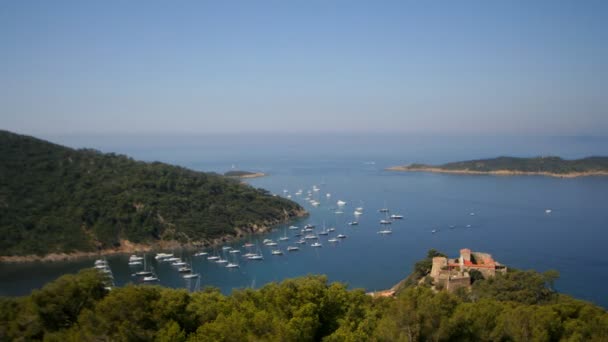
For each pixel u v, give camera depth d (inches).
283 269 7327.8
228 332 1982.0
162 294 2566.4
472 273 4323.3
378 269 7086.6
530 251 7770.7
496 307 2623.0
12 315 2431.1
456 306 2482.8
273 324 2053.4
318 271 7106.3
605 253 7559.1
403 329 2165.4
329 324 2331.4
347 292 2684.5
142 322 2158.0
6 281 6860.2
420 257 7696.9
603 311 2684.5
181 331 2164.1
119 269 7568.9
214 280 6909.5
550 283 3873.0
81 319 2171.5
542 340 2219.5
